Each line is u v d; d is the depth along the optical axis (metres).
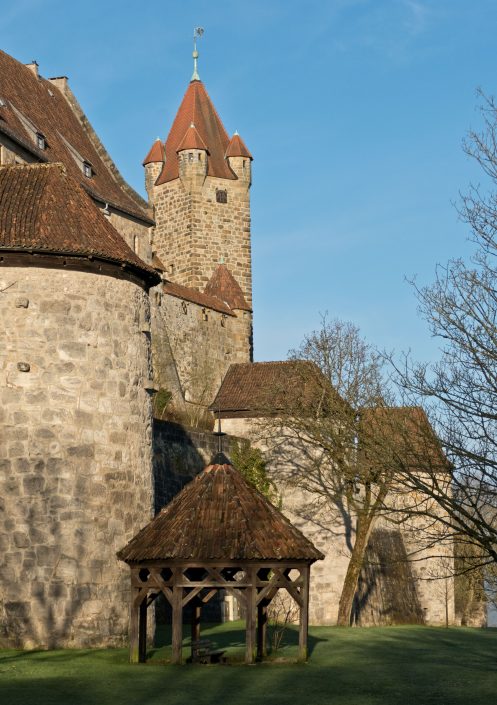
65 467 24.41
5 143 44.19
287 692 19.06
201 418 59.09
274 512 22.12
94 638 24.08
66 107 57.72
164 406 55.75
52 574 23.88
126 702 17.72
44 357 24.69
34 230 25.17
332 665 22.70
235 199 75.50
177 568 21.30
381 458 26.92
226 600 37.50
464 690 20.11
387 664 23.64
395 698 19.02
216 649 24.20
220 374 68.25
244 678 20.25
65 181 26.81
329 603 42.28
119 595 24.72
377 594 44.97
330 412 41.12
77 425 24.72
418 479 25.62
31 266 24.91
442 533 26.86
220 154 76.25
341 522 42.94
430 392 25.48
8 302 24.69
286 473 43.12
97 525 24.59
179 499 22.11
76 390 24.84
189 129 75.25
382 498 36.38
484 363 24.91
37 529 23.98
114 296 25.83
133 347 26.14
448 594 49.66
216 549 21.05
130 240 56.69
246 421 44.25
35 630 23.61
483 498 26.73
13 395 24.38
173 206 75.06
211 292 72.50
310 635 30.91
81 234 25.53
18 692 18.17
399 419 30.19
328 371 42.88
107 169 57.94
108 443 25.16
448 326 25.45
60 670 20.41
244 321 71.19
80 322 25.12
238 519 21.50
